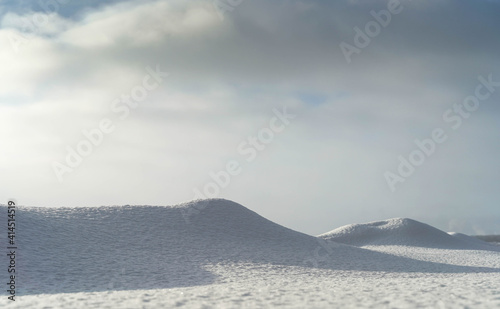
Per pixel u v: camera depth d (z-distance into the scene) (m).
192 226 29.64
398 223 58.12
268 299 10.14
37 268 18.70
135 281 17.66
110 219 28.73
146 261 21.77
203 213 32.47
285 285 14.87
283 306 9.11
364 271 22.64
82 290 15.59
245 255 24.89
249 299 10.18
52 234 24.00
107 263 20.72
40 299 10.74
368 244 53.38
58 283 16.72
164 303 9.62
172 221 30.03
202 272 20.19
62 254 21.25
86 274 18.53
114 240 24.95
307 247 28.94
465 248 50.91
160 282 17.61
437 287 12.48
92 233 25.56
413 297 10.15
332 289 12.26
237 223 31.73
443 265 27.36
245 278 18.75
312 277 19.61
